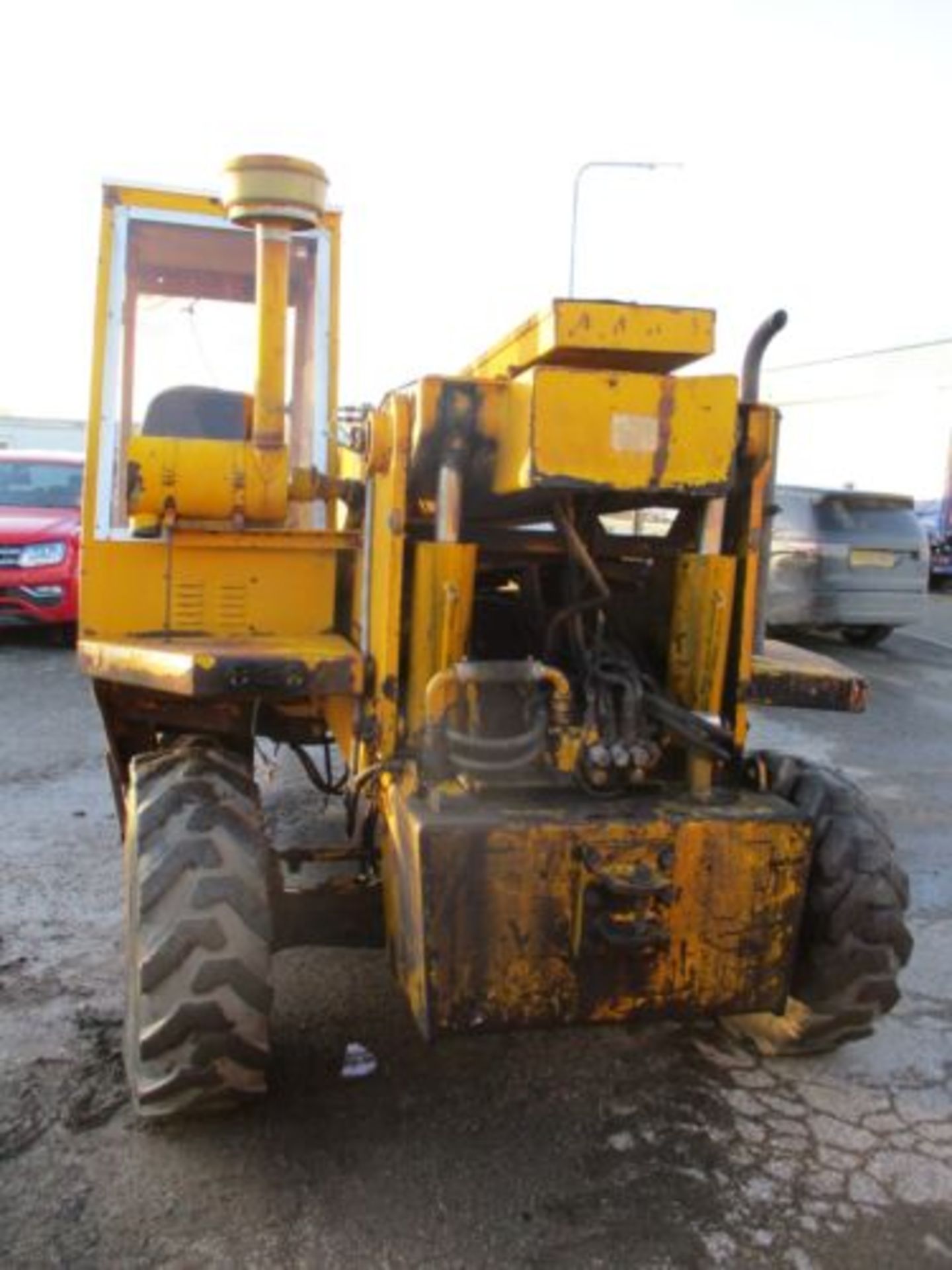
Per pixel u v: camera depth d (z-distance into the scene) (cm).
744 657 319
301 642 355
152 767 326
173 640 360
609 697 311
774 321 308
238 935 293
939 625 1500
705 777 313
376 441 303
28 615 1047
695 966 294
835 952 320
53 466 1159
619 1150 309
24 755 701
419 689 305
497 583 382
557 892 282
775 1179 300
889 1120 329
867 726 875
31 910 464
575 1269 264
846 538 1191
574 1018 289
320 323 436
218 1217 277
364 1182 292
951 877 546
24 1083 331
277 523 375
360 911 340
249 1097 310
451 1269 263
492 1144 310
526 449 272
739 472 311
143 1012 294
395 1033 365
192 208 416
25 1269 258
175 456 335
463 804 289
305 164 312
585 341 279
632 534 380
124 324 439
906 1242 277
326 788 450
